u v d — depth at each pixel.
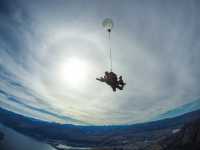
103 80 13.87
